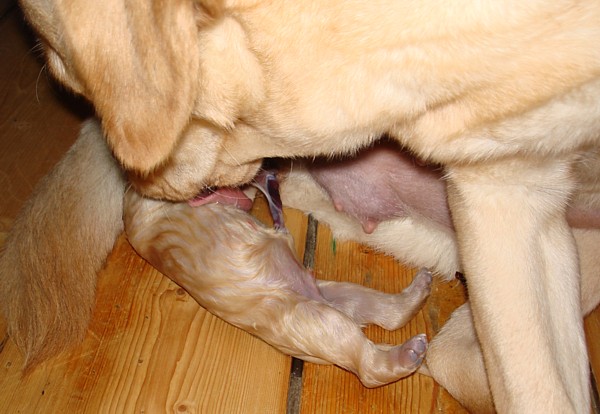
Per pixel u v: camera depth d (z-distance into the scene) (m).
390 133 0.43
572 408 0.43
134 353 0.51
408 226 0.58
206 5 0.38
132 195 0.55
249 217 0.54
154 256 0.54
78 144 0.57
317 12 0.38
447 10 0.37
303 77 0.40
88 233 0.55
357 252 0.59
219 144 0.47
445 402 0.50
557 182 0.44
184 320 0.53
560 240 0.46
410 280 0.57
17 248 0.54
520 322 0.44
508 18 0.37
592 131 0.40
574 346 0.46
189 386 0.50
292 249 0.54
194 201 0.54
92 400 0.49
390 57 0.39
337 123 0.41
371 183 0.56
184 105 0.38
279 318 0.51
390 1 0.38
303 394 0.50
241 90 0.42
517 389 0.43
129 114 0.39
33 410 0.48
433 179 0.54
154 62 0.38
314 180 0.58
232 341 0.52
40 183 0.57
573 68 0.38
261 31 0.39
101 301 0.54
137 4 0.37
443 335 0.51
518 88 0.39
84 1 0.38
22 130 0.64
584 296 0.53
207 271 0.52
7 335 0.52
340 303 0.54
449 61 0.38
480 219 0.45
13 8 0.75
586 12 0.37
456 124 0.41
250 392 0.50
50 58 0.44
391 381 0.50
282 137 0.44
